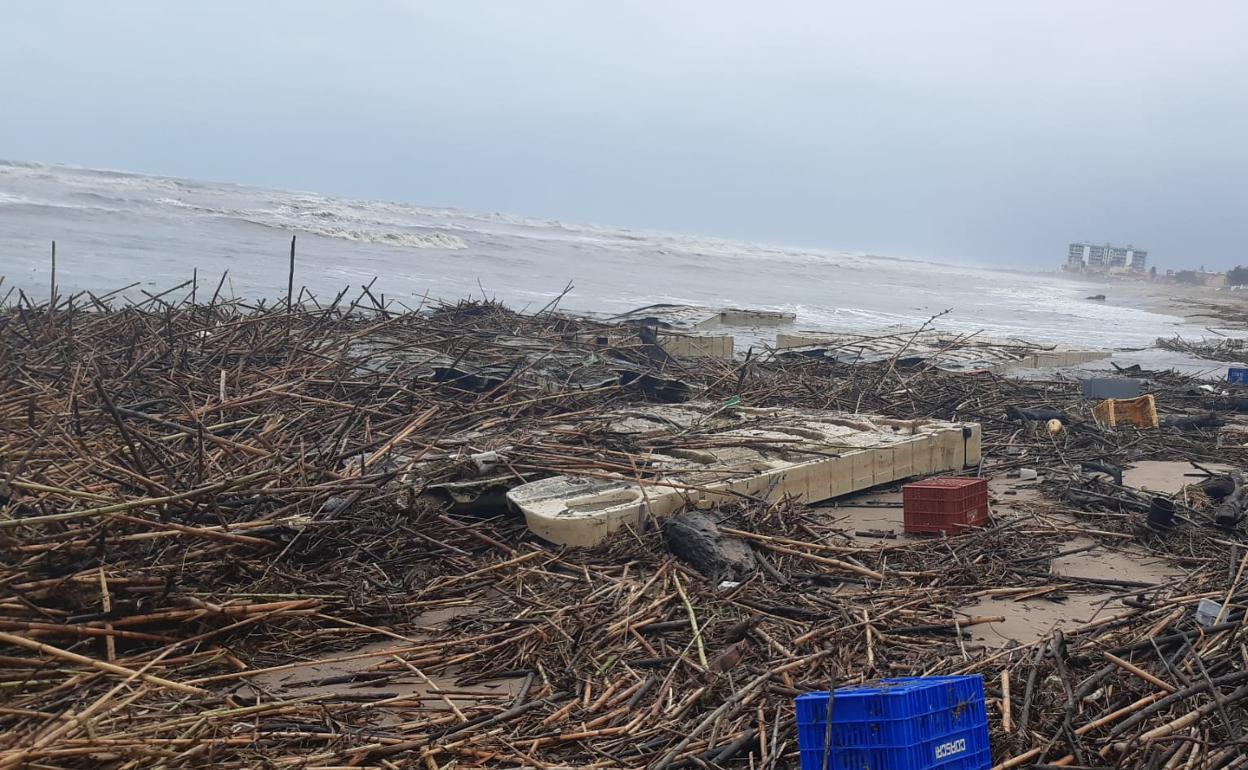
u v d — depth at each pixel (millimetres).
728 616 6852
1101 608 7020
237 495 7438
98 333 13578
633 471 9547
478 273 44781
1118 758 4781
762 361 20031
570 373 14633
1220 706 4922
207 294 26188
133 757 4574
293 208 73875
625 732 5207
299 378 12273
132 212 52281
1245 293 124688
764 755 4867
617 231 141375
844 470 10445
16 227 39469
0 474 6488
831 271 98812
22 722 4832
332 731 5094
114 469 7027
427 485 8664
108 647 5672
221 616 6188
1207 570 8008
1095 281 195750
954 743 4270
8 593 5809
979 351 23578
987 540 8742
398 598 7074
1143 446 13586
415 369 13492
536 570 7652
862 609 6930
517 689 5844
